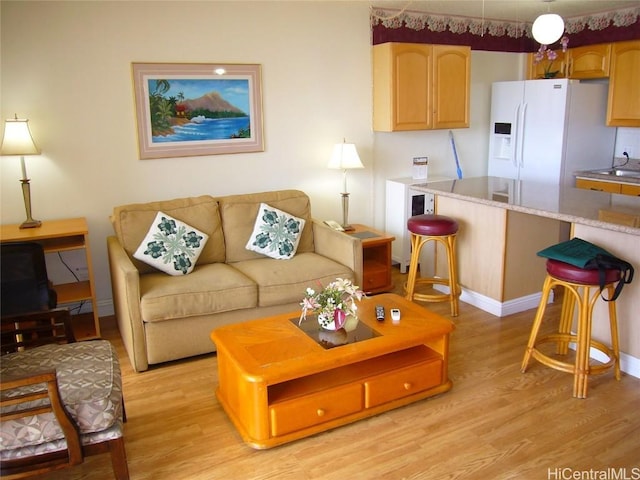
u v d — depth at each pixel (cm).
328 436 256
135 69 387
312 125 465
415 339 272
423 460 237
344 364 253
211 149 424
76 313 406
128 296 309
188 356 333
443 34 516
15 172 365
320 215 487
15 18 348
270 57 434
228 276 346
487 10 499
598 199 345
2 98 354
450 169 558
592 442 246
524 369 312
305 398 250
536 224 391
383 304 315
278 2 428
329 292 274
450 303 408
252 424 246
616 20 495
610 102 511
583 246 294
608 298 294
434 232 379
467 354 335
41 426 199
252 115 435
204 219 382
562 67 548
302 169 468
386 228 522
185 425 268
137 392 299
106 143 388
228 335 275
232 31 415
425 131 532
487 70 559
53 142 372
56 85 366
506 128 551
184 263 355
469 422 264
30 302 268
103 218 398
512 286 391
